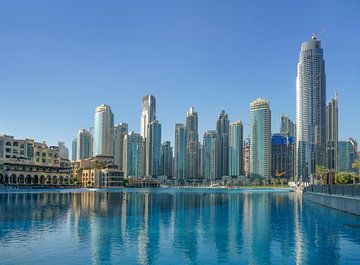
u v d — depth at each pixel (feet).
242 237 129.29
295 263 93.45
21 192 530.27
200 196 483.92
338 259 96.99
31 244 114.42
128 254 102.17
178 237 128.77
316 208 253.24
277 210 240.53
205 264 92.73
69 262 93.30
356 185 192.95
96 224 161.48
